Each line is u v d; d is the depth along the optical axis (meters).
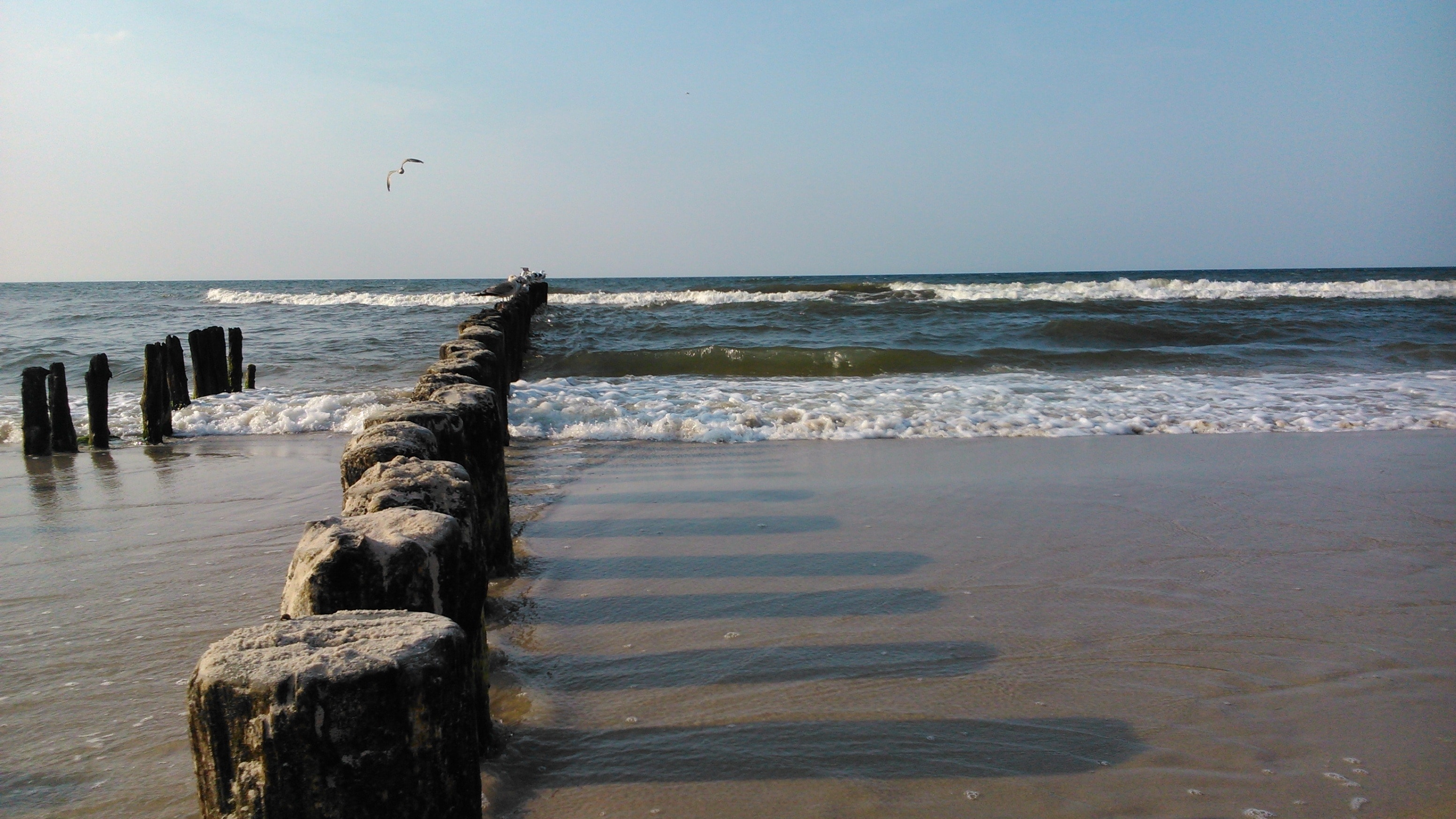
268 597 4.45
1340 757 2.93
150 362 9.42
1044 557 4.97
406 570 2.35
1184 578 4.63
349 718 1.67
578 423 9.38
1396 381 11.88
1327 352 15.35
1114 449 8.09
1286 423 9.21
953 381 12.35
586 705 3.29
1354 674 3.53
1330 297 26.88
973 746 3.00
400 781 1.72
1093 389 11.33
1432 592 4.43
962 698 3.34
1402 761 2.90
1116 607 4.24
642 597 4.42
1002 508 6.00
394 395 11.51
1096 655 3.71
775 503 6.25
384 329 21.30
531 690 3.39
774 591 4.49
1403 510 5.88
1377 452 7.82
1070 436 8.82
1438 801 2.68
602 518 5.91
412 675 1.72
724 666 3.62
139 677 3.56
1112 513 5.85
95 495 6.89
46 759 2.94
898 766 2.87
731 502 6.30
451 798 1.82
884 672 3.56
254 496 6.72
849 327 20.42
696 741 3.02
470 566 2.70
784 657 3.70
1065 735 3.07
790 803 2.67
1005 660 3.67
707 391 11.39
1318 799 2.70
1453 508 5.93
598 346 18.34
